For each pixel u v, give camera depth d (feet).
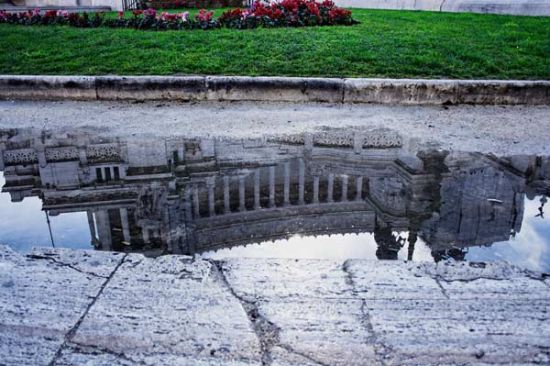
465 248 8.84
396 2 59.41
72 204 11.17
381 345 5.98
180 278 7.49
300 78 19.17
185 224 10.15
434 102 18.90
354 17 41.96
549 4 40.04
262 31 30.96
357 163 13.17
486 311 6.66
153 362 5.70
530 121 16.51
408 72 20.72
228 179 12.34
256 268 7.83
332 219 10.16
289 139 15.17
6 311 6.56
